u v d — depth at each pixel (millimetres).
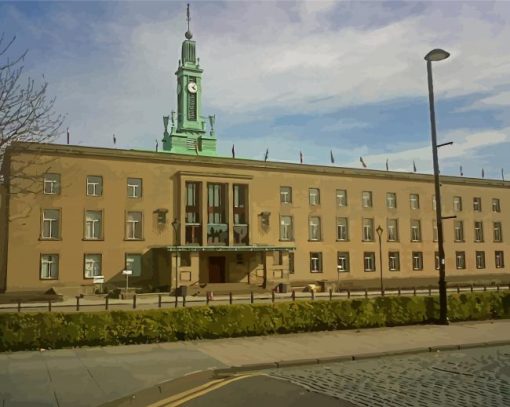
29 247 41938
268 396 9234
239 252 50562
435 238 63344
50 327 14164
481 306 21641
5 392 9164
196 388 10023
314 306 18109
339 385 10125
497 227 69250
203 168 50031
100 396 8898
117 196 46000
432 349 14641
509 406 8508
